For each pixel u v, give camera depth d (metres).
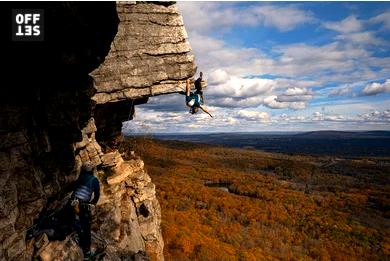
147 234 18.86
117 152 17.72
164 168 126.62
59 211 8.48
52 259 7.57
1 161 7.26
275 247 75.62
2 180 7.15
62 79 8.68
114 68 11.62
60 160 9.70
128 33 11.83
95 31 6.73
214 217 83.94
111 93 11.61
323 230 91.44
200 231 71.50
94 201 8.39
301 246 79.38
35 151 8.55
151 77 12.02
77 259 8.08
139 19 12.02
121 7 11.75
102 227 13.58
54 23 5.83
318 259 73.56
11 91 7.69
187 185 109.31
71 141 9.77
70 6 5.61
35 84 8.24
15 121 7.84
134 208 18.56
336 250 78.25
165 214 78.44
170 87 12.38
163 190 99.81
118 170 17.17
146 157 125.31
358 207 116.50
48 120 8.98
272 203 111.94
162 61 12.26
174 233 55.97
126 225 16.06
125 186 18.52
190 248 52.81
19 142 7.92
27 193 7.95
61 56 7.06
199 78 12.69
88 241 8.44
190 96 12.53
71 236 8.45
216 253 54.75
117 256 9.84
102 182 15.88
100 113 15.75
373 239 86.31
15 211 7.43
